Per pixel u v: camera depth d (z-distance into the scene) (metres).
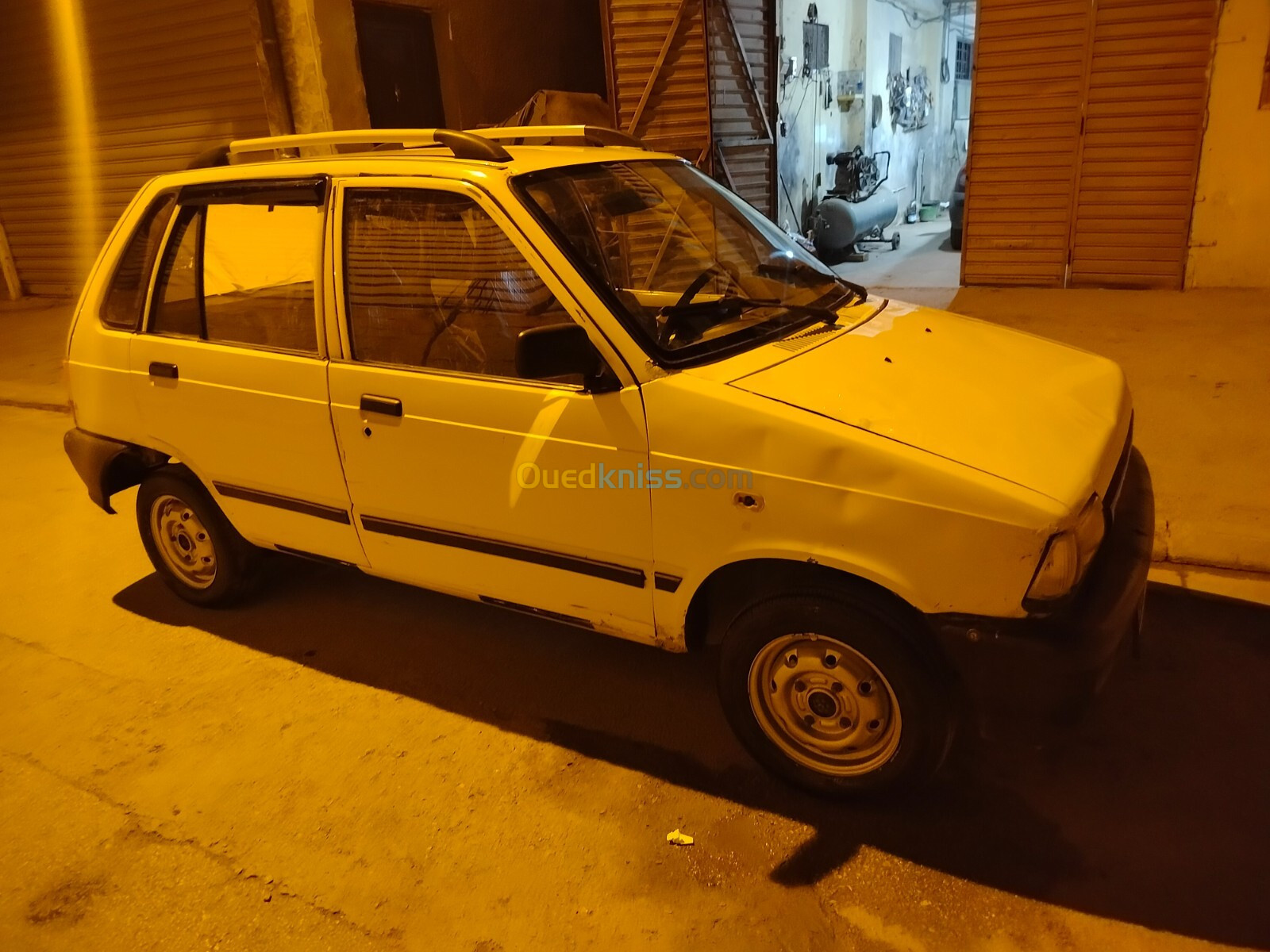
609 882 2.50
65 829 2.83
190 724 3.32
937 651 2.42
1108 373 3.04
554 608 2.99
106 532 5.11
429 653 3.71
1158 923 2.25
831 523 2.35
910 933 2.28
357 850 2.67
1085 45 7.75
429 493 3.04
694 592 2.67
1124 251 8.21
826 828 2.63
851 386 2.54
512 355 2.89
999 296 8.44
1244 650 3.29
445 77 9.42
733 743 3.05
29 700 3.52
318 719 3.31
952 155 17.84
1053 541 2.18
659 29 8.67
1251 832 2.50
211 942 2.39
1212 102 7.46
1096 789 2.69
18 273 12.45
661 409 2.53
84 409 3.94
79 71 10.34
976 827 2.59
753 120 9.55
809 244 11.27
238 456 3.50
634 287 3.24
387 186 2.98
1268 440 4.73
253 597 4.21
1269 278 7.75
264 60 8.36
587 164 3.13
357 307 3.09
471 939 2.35
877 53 13.05
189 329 3.59
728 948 2.27
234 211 3.37
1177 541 3.89
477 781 2.94
